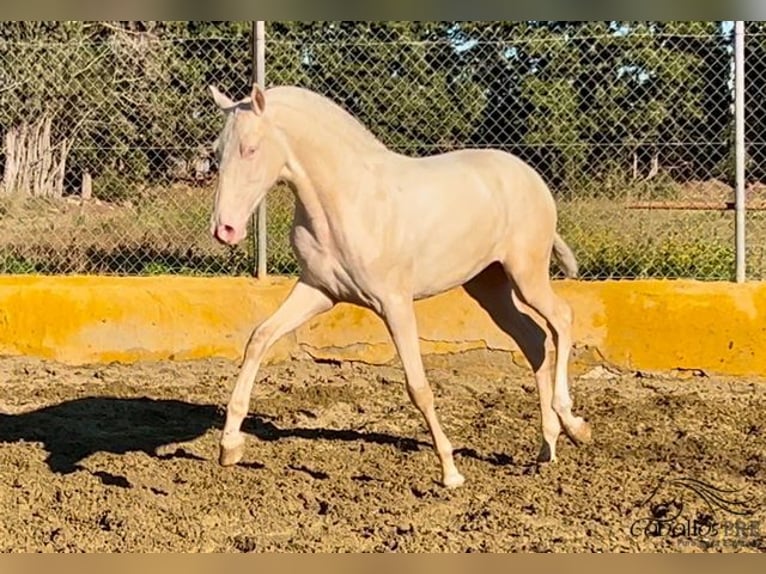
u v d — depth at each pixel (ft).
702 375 26.81
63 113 30.99
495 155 19.72
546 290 19.83
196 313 27.66
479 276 20.49
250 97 16.89
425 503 17.80
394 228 17.60
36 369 27.37
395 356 27.45
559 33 30.12
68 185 31.07
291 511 17.49
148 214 30.60
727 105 28.73
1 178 31.09
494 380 26.96
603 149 29.71
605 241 29.63
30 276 28.40
